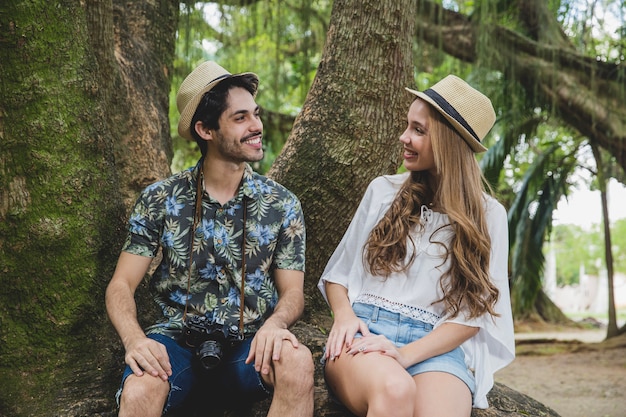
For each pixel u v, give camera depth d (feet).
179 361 8.04
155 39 14.19
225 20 22.82
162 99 14.11
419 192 8.56
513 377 27.63
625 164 29.07
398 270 8.28
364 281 8.65
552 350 35.53
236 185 8.60
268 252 8.54
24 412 8.68
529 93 29.81
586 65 28.17
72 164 9.07
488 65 27.63
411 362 7.66
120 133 12.35
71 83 9.04
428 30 28.48
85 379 9.07
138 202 8.45
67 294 9.09
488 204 8.55
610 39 29.86
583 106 28.30
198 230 8.36
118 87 12.23
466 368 8.14
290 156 11.53
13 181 8.84
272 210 8.61
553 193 35.40
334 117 11.37
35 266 8.95
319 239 11.53
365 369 7.27
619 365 30.04
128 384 7.27
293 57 31.48
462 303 8.06
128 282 8.27
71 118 9.05
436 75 34.17
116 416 8.73
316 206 11.35
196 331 7.91
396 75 11.40
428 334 7.94
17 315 9.00
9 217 8.84
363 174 11.38
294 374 7.39
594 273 100.78
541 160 35.42
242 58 29.40
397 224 8.38
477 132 8.41
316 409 8.89
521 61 28.22
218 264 8.36
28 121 8.76
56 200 8.96
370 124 11.33
